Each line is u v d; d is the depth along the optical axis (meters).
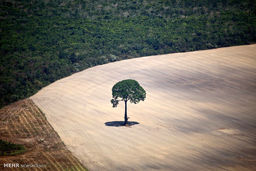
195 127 83.88
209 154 68.50
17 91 126.31
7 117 94.44
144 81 120.88
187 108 97.00
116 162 65.25
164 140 76.25
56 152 70.31
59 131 82.81
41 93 117.31
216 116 90.81
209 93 108.12
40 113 96.31
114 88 86.12
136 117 91.75
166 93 109.44
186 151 70.06
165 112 94.75
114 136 78.81
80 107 100.56
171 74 125.94
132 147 72.56
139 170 61.78
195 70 128.50
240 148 71.38
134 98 85.31
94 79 126.38
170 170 61.62
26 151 71.19
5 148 71.69
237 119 88.38
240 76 120.62
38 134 81.31
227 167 62.62
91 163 64.81
